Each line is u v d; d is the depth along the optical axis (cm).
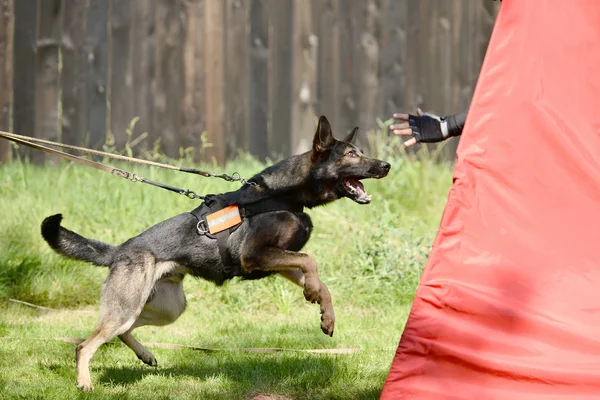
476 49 1285
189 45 1245
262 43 1260
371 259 827
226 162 1266
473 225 464
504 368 425
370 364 584
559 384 420
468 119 488
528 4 504
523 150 477
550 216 465
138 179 571
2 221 919
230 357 610
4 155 1194
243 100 1264
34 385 536
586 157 471
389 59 1281
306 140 1278
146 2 1230
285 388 534
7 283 789
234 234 556
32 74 1206
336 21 1270
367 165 577
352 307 779
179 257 555
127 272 545
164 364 600
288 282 813
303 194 575
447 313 446
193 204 1003
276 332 689
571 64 492
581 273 449
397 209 1038
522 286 448
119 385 545
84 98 1225
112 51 1229
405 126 588
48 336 662
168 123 1248
